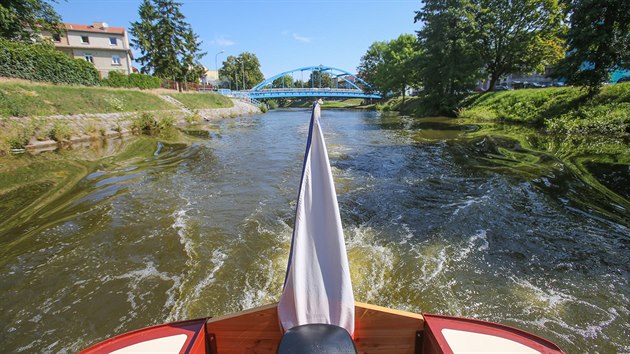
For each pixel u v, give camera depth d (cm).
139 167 1060
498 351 190
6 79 1712
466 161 1080
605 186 774
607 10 1488
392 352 220
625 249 495
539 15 2619
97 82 2544
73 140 1523
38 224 609
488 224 585
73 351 315
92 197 756
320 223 195
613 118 1452
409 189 798
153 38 4288
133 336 203
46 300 390
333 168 1027
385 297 382
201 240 536
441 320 214
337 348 163
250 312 211
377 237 543
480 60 2798
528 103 2131
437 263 458
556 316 349
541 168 938
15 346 322
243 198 750
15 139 1271
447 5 2786
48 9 2503
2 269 459
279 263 462
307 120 3212
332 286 191
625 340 314
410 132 1920
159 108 2655
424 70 3136
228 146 1498
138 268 456
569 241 521
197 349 201
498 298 380
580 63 1619
